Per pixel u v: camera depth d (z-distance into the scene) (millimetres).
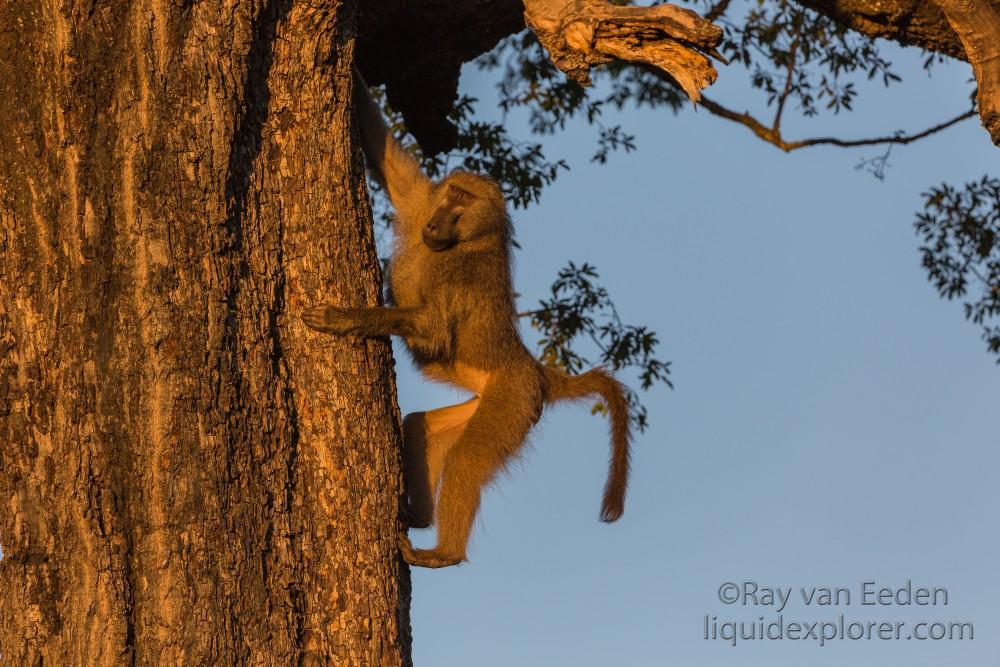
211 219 8727
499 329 12062
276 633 8555
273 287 9195
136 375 8398
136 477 8359
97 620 8188
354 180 9859
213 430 8492
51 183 8570
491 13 14195
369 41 14211
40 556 8359
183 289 8539
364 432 9328
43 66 8617
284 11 9305
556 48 10234
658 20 9594
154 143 8609
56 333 8461
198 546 8328
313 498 9078
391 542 9273
